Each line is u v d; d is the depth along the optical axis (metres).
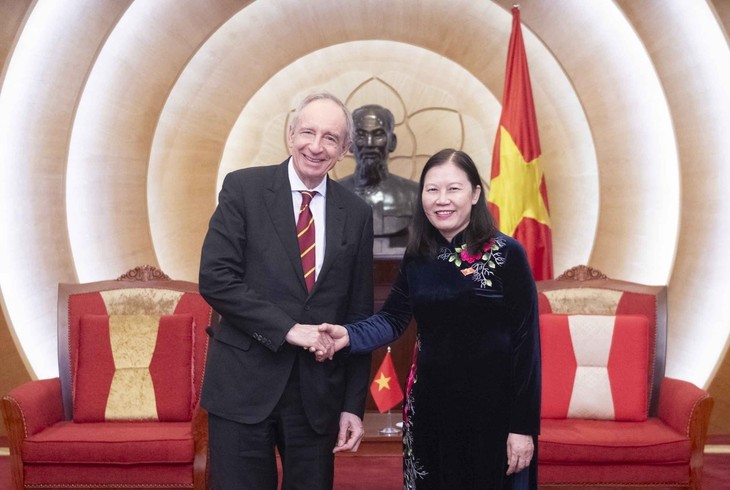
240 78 5.40
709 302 5.05
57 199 5.07
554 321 3.81
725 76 4.91
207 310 3.87
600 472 3.28
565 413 3.69
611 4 5.18
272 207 2.29
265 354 2.25
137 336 3.75
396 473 4.18
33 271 5.02
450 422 2.31
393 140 4.96
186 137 5.39
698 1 4.80
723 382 4.88
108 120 5.23
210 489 3.35
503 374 2.29
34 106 4.95
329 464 2.34
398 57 5.45
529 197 4.63
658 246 5.25
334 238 2.33
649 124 5.24
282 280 2.25
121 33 5.16
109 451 3.24
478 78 5.41
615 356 3.72
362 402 2.42
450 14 5.36
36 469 3.28
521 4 5.27
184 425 3.56
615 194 5.34
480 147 5.44
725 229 5.00
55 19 4.85
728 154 4.96
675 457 3.25
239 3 5.26
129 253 5.30
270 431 2.28
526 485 2.31
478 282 2.29
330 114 2.24
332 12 5.36
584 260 5.41
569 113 5.40
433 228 2.39
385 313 2.49
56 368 5.07
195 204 5.41
